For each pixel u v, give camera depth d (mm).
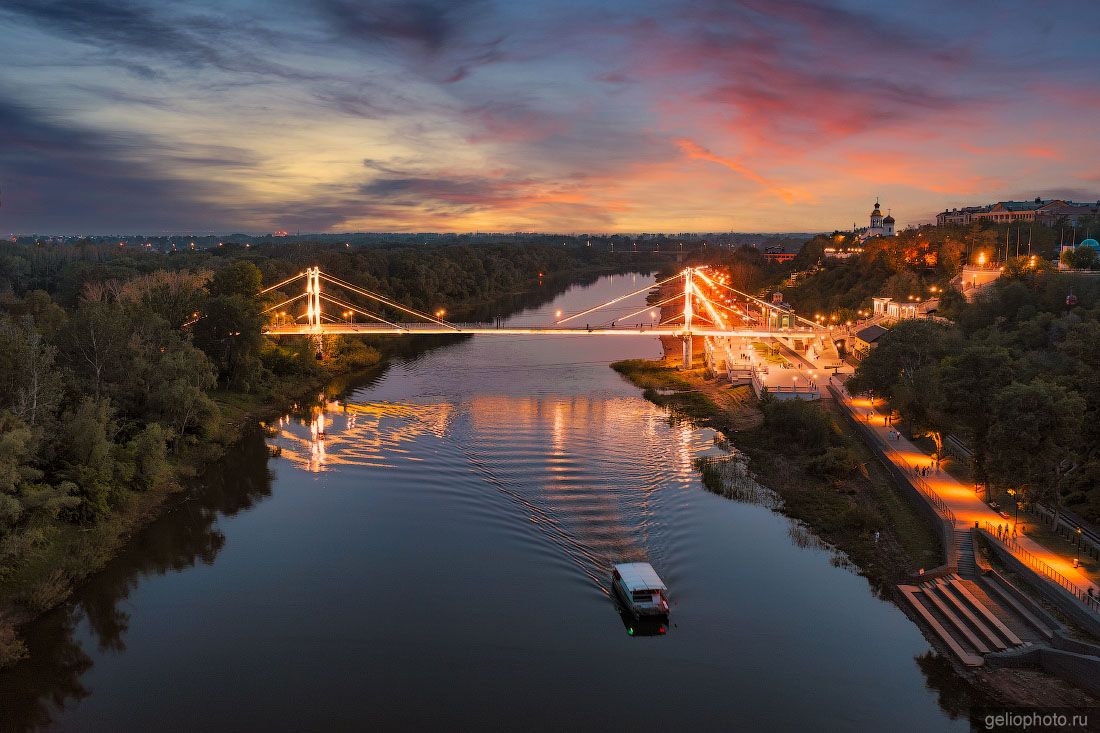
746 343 176000
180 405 92750
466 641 54719
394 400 130875
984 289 141125
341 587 62719
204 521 77438
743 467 89438
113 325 89875
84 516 71062
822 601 58844
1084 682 46031
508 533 72000
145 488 81438
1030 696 46281
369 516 77250
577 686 49469
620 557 66500
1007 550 59625
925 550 65188
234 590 62781
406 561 66938
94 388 87438
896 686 48625
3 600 60219
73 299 190750
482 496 81312
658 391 136000
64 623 58625
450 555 67875
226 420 113188
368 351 173000
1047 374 77000
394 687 49656
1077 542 60562
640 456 94312
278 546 70875
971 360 69250
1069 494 70062
